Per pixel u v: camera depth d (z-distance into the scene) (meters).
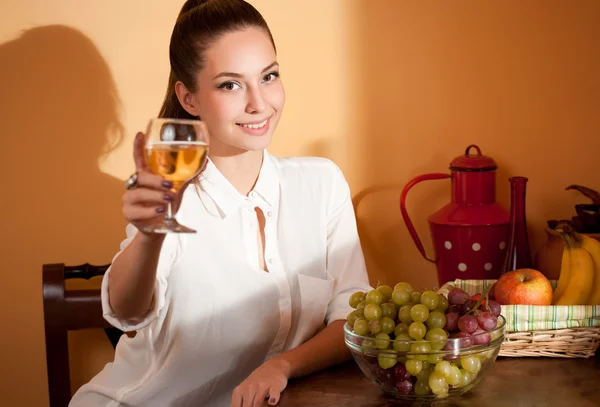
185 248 1.56
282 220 1.67
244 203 1.60
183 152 1.03
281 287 1.61
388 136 2.05
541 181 2.05
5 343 2.03
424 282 2.11
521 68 2.02
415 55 2.02
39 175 1.99
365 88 2.04
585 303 1.49
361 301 1.33
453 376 1.18
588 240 1.51
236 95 1.50
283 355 1.41
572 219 1.86
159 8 1.97
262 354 1.64
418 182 2.00
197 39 1.50
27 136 1.98
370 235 2.09
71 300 1.87
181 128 1.03
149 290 1.25
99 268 1.93
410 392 1.22
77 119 1.99
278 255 1.62
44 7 1.95
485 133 2.04
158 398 1.60
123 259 1.23
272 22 2.01
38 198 2.00
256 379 1.32
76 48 1.97
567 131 2.03
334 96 2.04
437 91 2.04
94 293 1.88
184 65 1.54
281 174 1.70
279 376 1.33
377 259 2.10
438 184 2.07
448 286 1.55
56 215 2.01
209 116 1.53
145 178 1.03
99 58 1.98
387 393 1.28
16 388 2.04
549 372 1.34
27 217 2.00
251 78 1.49
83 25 1.97
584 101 2.02
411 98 2.04
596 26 2.00
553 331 1.39
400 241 2.09
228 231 1.59
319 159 1.77
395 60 2.03
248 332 1.61
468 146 2.03
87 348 2.05
